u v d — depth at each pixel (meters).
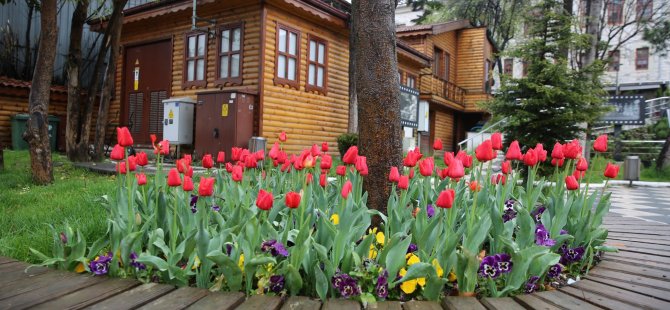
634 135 22.16
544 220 2.97
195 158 10.99
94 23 13.84
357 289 2.11
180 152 12.06
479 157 2.90
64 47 15.77
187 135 11.76
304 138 12.48
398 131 3.46
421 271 2.10
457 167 2.27
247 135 10.75
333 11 12.29
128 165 2.87
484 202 2.99
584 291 2.38
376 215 3.32
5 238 3.39
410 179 3.70
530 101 9.33
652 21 25.45
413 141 15.04
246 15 11.40
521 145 9.61
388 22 3.42
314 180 3.70
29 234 3.59
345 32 13.89
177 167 3.32
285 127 11.79
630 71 32.66
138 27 13.88
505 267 2.31
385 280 2.15
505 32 30.70
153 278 2.45
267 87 11.20
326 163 3.11
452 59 23.86
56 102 14.73
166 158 11.89
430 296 2.17
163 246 2.44
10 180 6.93
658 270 2.87
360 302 2.11
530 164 3.21
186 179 2.59
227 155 10.48
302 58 12.37
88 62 15.74
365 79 3.42
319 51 13.05
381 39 3.39
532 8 10.59
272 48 11.34
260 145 9.34
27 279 2.31
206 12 12.12
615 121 17.53
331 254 2.37
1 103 13.39
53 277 2.34
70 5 15.84
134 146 13.72
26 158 10.15
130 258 2.41
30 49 15.11
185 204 2.76
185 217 2.66
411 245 2.59
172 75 13.03
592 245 3.14
